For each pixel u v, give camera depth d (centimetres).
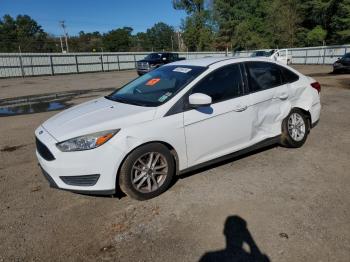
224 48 5938
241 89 436
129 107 389
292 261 261
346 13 4131
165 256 271
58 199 378
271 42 5334
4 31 8769
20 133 697
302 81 521
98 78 2359
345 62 2055
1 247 290
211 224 314
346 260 260
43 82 2133
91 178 340
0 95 1451
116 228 314
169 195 374
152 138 355
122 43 9338
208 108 396
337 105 898
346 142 554
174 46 10450
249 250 275
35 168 478
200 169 443
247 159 478
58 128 365
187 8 6297
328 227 304
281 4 5169
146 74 499
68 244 292
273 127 479
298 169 440
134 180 355
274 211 334
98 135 336
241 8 6103
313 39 4566
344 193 370
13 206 363
